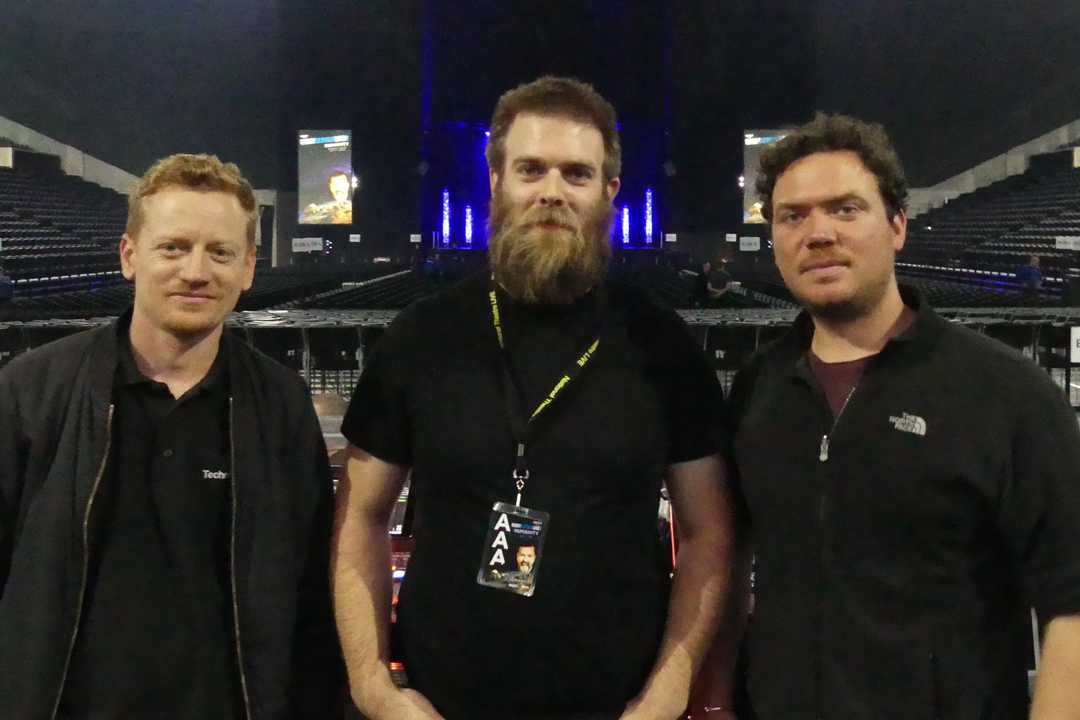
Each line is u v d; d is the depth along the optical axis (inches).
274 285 544.7
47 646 61.0
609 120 65.6
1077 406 150.5
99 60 908.0
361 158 951.0
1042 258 654.5
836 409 62.4
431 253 949.8
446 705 63.8
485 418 64.4
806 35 884.6
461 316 68.3
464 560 63.7
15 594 61.8
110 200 904.3
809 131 62.7
